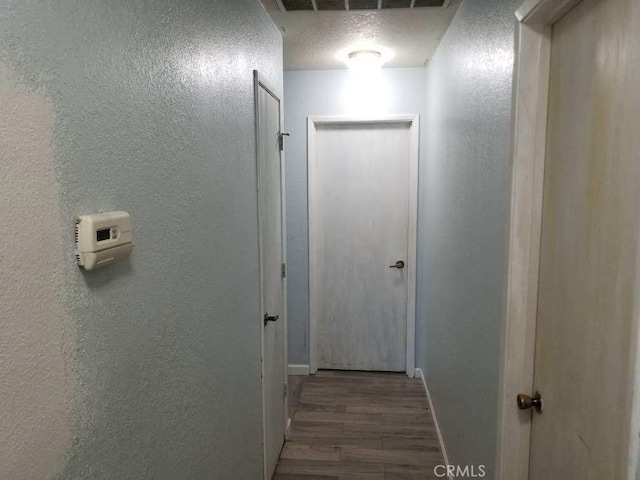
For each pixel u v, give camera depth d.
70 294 0.67
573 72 1.02
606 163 0.88
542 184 1.19
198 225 1.18
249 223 1.71
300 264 3.47
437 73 2.68
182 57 1.07
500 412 1.32
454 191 2.13
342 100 3.27
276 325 2.31
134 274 0.85
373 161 3.38
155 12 0.93
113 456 0.78
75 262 0.68
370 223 3.44
